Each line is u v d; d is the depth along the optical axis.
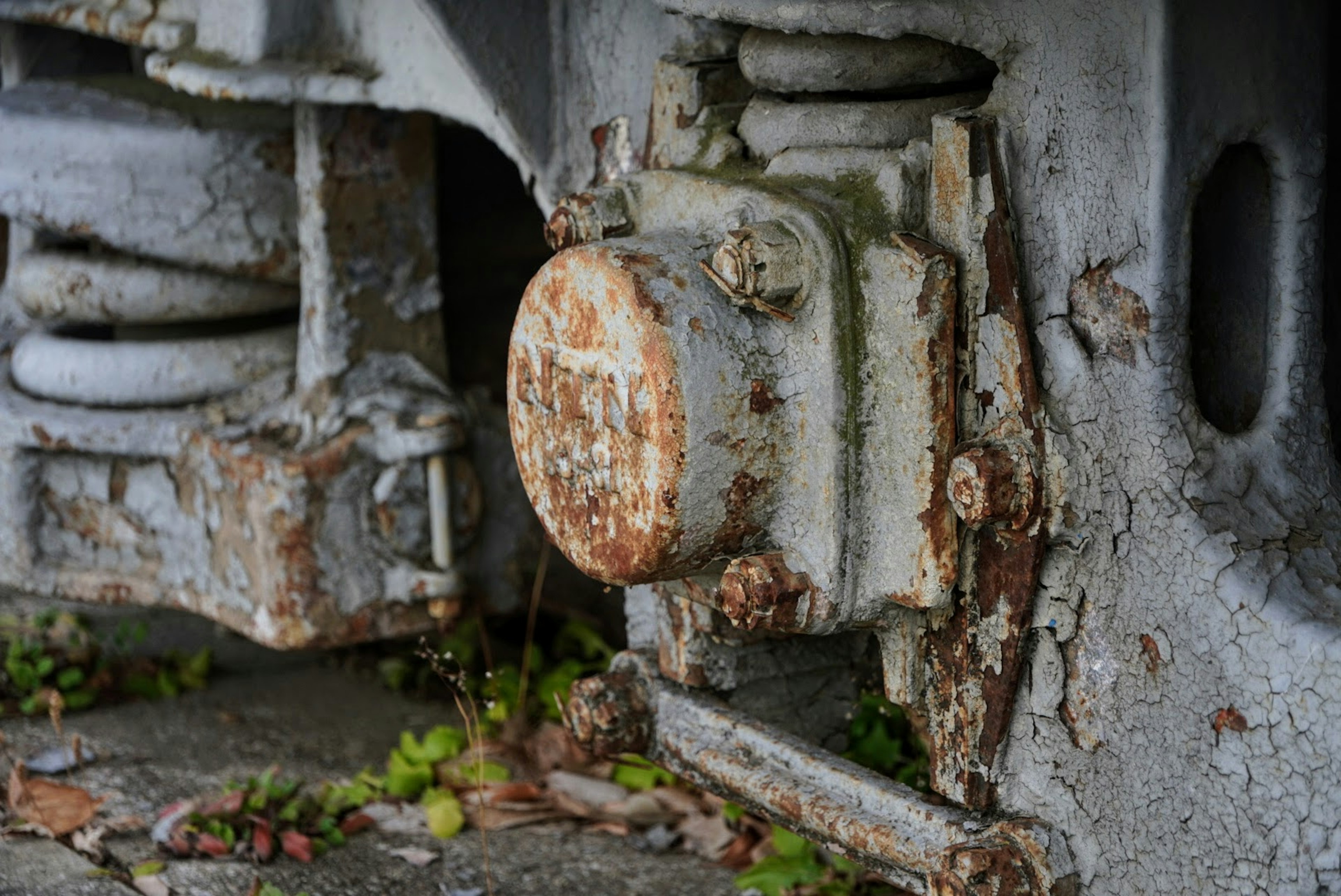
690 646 1.78
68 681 2.23
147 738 2.13
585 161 1.89
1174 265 1.52
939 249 1.55
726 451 1.58
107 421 2.13
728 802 1.87
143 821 1.97
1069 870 1.58
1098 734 1.57
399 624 2.09
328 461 2.04
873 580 1.60
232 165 2.11
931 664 1.62
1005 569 1.57
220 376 2.16
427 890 1.88
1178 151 1.51
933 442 1.56
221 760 2.09
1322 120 1.56
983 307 1.56
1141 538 1.54
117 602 2.18
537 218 2.33
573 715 1.82
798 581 1.60
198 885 1.88
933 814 1.62
